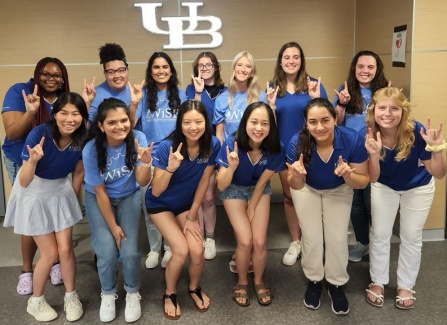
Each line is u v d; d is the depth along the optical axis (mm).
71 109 2434
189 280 3080
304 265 2740
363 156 2469
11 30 4246
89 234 4066
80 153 2598
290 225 3412
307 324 2541
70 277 2631
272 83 3381
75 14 4285
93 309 2742
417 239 2648
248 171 2691
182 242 2604
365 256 3389
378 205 2686
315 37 4582
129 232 2604
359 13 4457
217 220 4336
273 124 2580
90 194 2645
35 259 3438
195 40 4465
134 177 2648
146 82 3242
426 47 3422
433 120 3529
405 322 2533
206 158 2574
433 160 2445
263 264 2783
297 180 2463
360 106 3186
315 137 2400
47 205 2562
